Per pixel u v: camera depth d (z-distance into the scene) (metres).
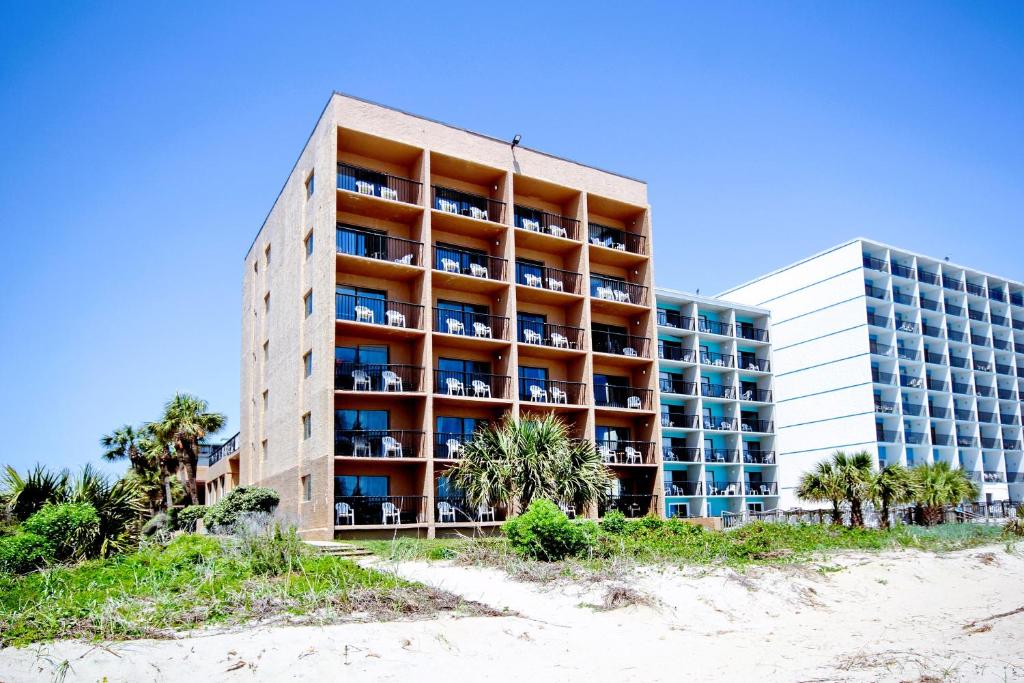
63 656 9.36
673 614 15.12
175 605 12.08
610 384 39.66
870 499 32.59
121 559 16.98
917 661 11.69
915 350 58.25
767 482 52.22
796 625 15.36
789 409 59.34
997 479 60.78
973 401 60.69
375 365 31.56
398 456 30.55
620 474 38.84
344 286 32.12
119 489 19.55
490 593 16.03
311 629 11.14
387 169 33.97
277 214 38.88
